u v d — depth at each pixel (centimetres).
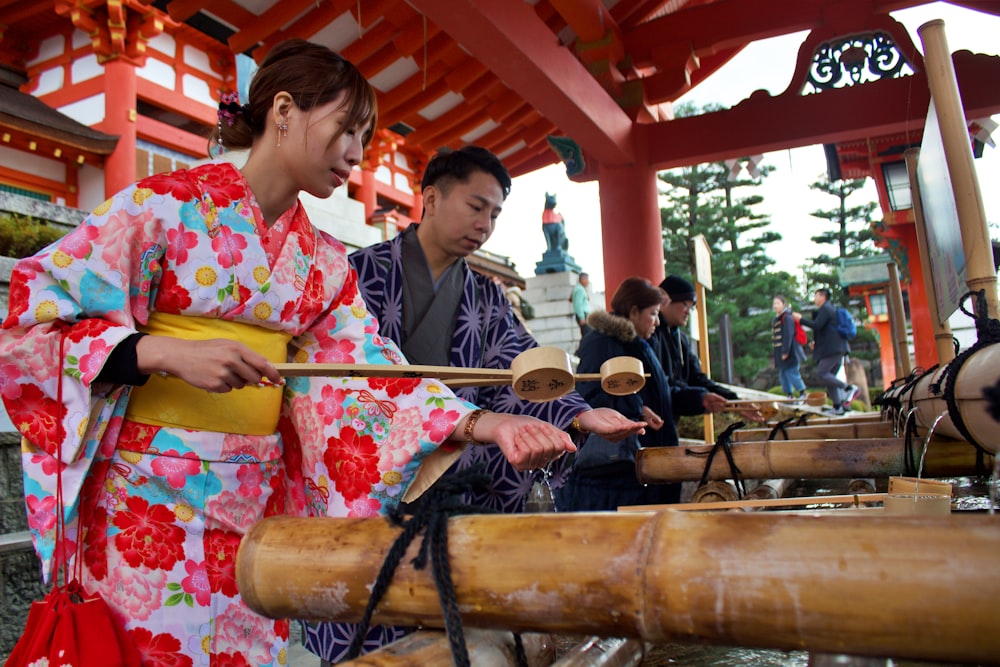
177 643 148
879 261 2219
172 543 150
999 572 69
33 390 143
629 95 745
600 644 133
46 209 652
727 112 727
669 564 81
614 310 400
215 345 137
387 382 173
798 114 709
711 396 425
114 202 151
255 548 112
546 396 155
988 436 194
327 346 181
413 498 172
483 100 680
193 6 494
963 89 663
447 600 91
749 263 3409
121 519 149
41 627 137
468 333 242
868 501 220
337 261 184
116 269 148
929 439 246
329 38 573
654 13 809
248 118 170
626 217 740
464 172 231
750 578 77
